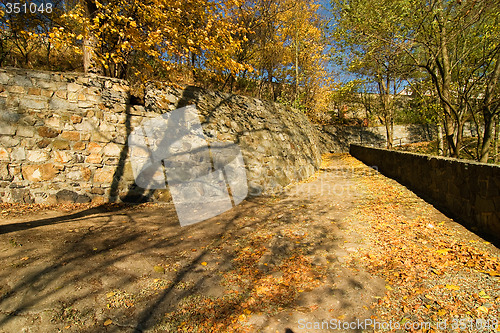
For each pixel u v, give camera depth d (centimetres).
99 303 246
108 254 336
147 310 243
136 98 661
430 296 247
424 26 801
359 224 463
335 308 243
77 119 587
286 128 1073
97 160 598
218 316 238
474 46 826
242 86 1694
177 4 628
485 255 312
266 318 234
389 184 801
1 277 264
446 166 512
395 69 907
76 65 1005
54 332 212
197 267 322
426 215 485
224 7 757
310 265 326
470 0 698
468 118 923
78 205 561
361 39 877
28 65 881
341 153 2364
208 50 748
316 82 1992
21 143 539
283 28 1609
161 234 423
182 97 753
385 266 311
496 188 355
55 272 283
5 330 209
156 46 682
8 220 432
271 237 420
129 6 607
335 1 913
